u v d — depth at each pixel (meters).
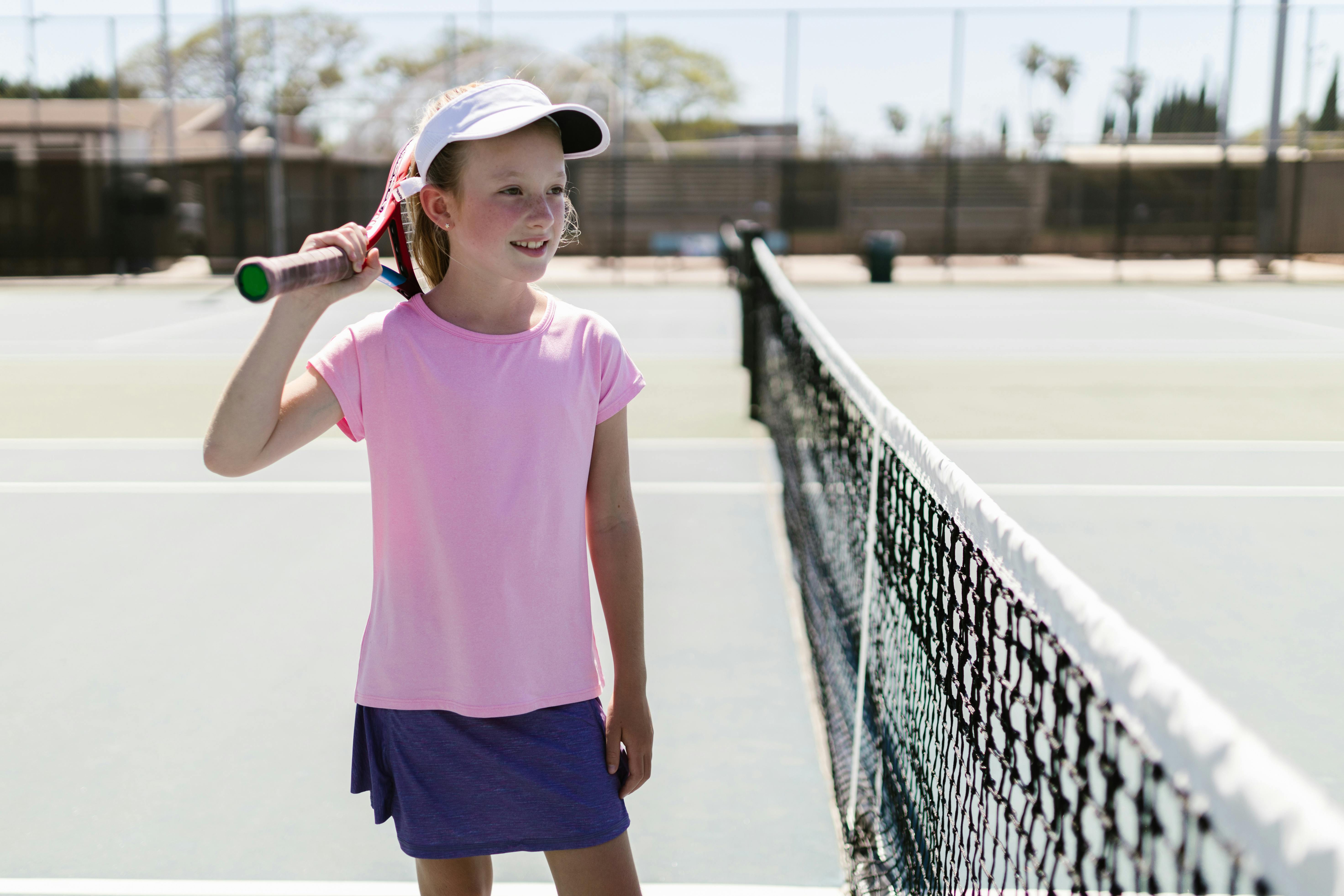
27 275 24.00
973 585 1.52
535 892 2.39
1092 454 6.89
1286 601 4.22
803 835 2.69
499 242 1.54
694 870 2.53
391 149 26.42
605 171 29.69
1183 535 5.11
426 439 1.58
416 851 1.64
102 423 8.08
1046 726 1.17
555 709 1.64
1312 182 25.98
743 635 3.99
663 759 3.08
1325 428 7.66
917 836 1.91
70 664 3.75
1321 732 3.13
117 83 22.81
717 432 7.68
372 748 1.69
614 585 1.75
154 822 2.76
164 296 19.42
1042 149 24.39
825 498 3.76
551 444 1.61
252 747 3.16
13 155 23.66
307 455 6.90
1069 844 2.13
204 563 4.85
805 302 17.72
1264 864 0.62
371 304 16.81
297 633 4.03
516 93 1.53
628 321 15.46
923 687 1.88
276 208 23.39
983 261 28.83
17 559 4.92
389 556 1.63
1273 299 17.80
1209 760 0.70
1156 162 27.77
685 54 36.34
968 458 6.79
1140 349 11.80
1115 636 0.94
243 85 23.00
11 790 2.92
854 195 30.31
